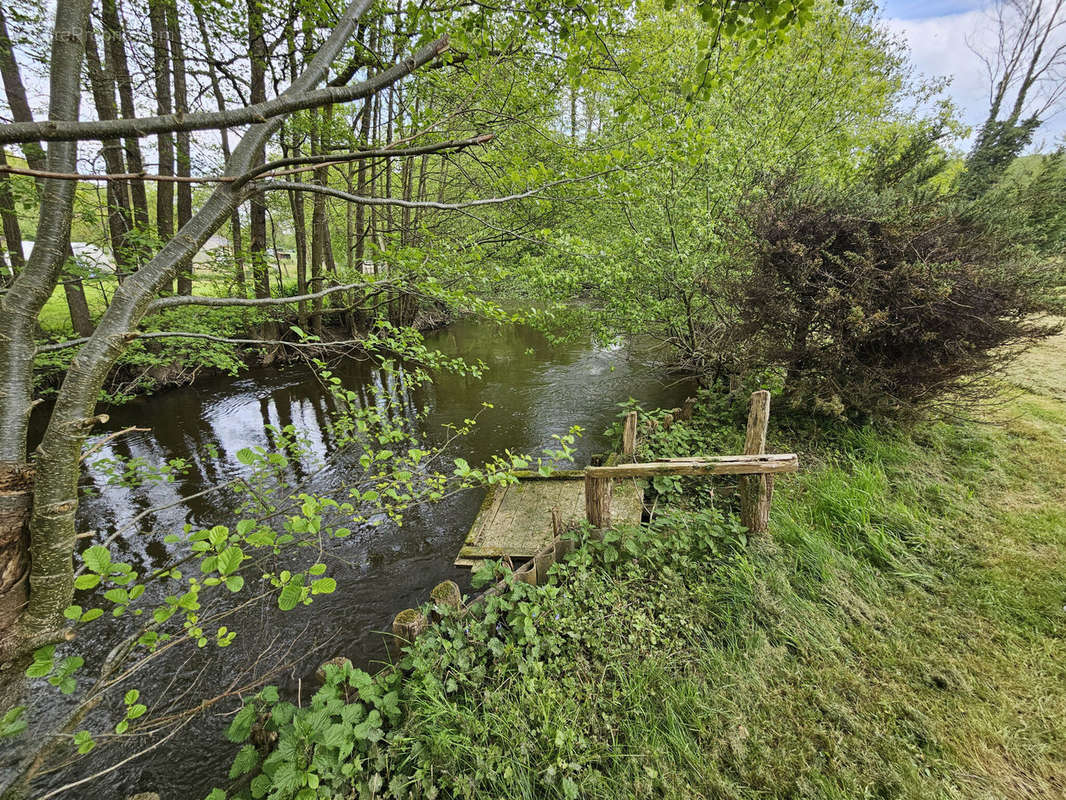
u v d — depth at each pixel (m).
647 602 3.15
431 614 2.90
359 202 1.78
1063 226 7.45
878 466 4.38
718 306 6.64
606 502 3.64
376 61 4.80
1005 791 2.05
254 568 4.26
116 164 7.46
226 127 1.21
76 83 1.47
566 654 2.80
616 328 7.97
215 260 7.48
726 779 2.15
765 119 6.93
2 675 1.45
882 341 4.77
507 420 7.85
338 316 13.69
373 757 2.19
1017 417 5.57
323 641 3.52
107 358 1.53
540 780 2.15
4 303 1.48
